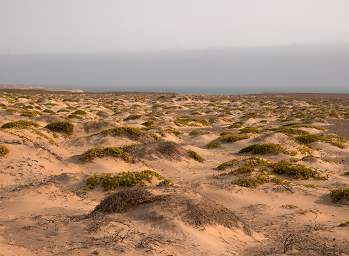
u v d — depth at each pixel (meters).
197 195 13.59
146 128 38.22
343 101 105.94
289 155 28.17
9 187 18.23
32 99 75.12
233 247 11.39
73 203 15.89
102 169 22.52
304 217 15.38
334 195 17.88
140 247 10.38
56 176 19.48
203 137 36.66
